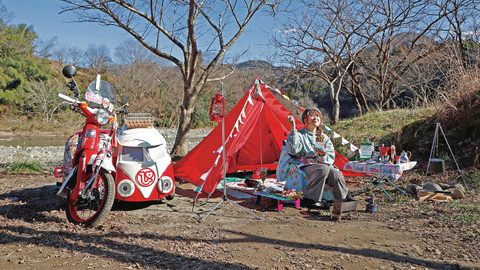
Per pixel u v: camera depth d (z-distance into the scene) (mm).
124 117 5133
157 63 29594
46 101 30891
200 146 6176
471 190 5770
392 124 9844
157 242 3699
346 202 4582
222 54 9250
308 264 3195
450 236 3898
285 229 4164
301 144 5168
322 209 5090
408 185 5805
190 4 8367
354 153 7086
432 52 12117
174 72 29281
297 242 3740
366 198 5586
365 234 4004
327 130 6402
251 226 4273
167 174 5086
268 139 7262
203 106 32125
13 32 35125
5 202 5301
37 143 21500
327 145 5285
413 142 8180
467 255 3404
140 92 27812
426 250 3541
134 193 4816
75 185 4254
